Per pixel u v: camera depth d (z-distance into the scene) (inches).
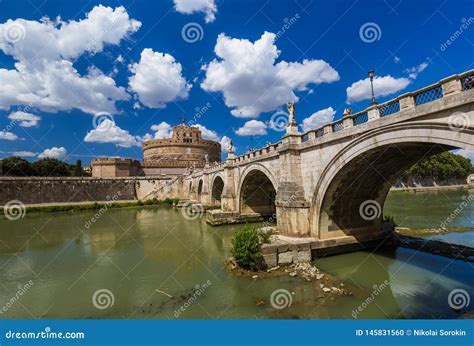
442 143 426.9
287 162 809.5
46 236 1190.9
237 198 1369.3
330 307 482.6
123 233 1214.9
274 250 670.5
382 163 675.4
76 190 2518.5
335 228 781.9
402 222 1178.0
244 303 503.2
